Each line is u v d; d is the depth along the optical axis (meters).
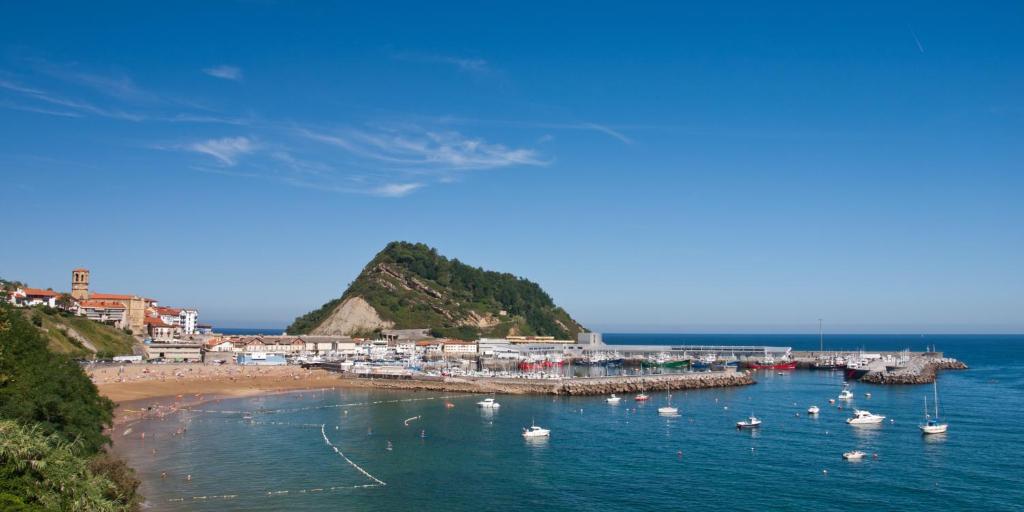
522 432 134.50
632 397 194.12
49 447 65.81
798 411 166.88
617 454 115.94
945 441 127.31
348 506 85.62
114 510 66.94
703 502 89.31
